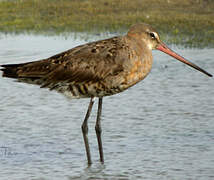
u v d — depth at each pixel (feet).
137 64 38.32
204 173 36.83
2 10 98.78
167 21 88.02
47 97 55.26
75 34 83.15
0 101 53.67
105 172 37.73
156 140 43.27
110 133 45.09
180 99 53.78
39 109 51.49
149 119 48.16
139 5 98.53
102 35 81.97
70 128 46.57
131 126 46.55
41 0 104.37
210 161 38.86
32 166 38.78
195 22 87.25
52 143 43.42
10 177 36.76
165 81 60.03
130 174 37.19
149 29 39.78
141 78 39.06
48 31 85.97
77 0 102.99
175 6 97.45
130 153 40.91
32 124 47.50
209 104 52.06
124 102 53.16
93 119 48.73
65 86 38.99
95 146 42.78
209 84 58.75
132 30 39.32
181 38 79.71
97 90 38.68
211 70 63.21
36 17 94.63
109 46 38.52
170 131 45.11
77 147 42.68
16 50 72.38
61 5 100.07
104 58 38.11
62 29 86.89
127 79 38.32
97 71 38.01
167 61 68.90
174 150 41.09
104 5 99.25
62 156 40.75
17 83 59.98
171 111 50.19
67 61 38.42
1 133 45.37
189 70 64.28
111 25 87.61
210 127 45.85
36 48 73.61
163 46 40.98
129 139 43.70
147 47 39.27
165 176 36.63
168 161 39.14
